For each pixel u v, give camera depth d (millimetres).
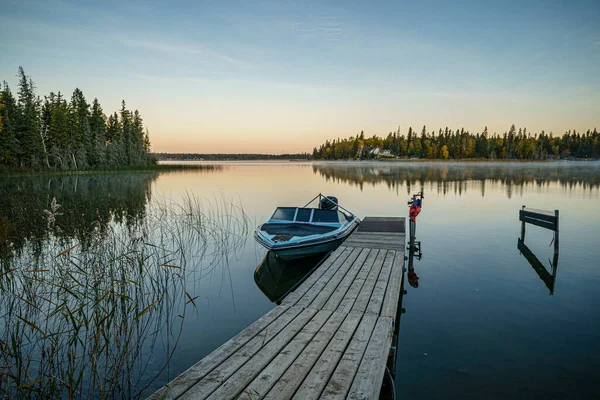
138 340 5312
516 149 135250
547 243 11328
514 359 4883
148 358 5082
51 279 7527
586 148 145375
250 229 14484
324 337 4398
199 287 8148
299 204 21688
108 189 29156
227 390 3316
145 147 85812
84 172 52094
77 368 4750
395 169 70812
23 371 4559
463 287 7707
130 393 4277
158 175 53719
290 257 9203
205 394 3254
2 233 10742
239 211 18781
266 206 20859
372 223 13344
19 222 13008
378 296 5961
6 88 49531
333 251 9539
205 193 27406
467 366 4738
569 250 10430
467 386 4305
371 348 4098
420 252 10508
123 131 69625
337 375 3549
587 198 21781
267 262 10062
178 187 32438
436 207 19141
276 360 3850
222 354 3967
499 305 6727
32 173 43719
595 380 4363
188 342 5570
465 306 6719
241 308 6984
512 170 60781
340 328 4672
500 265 9203
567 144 147375
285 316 5086
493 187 29703
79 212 16453
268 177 49031
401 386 4336
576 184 31609
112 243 9977
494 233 12969
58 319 6070
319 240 9281
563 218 15164
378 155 161375
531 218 10984
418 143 147500
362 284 6617
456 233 13016
